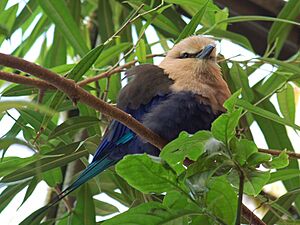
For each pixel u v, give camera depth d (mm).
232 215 6383
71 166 10742
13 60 6574
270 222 9062
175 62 9781
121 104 9586
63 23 10273
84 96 6992
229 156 6148
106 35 11289
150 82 9555
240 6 11656
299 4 10328
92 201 9414
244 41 10312
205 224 6586
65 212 10469
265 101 10391
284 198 8984
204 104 9273
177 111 9195
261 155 6109
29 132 9172
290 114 10258
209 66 9609
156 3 10602
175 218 6500
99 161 9422
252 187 6258
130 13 10891
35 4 11430
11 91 9117
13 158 8984
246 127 10000
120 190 9672
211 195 6367
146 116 9320
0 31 6902
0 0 10812
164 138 9219
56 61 11938
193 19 9461
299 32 11805
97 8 11898
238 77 10109
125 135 9359
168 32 10938
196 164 6199
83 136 10805
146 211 6488
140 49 9617
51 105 7770
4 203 9477
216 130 6133
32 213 8961
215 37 10281
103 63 10328
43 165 8844
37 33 11992
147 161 6262
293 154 8180
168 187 6418
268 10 11695
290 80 9453
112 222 6516
